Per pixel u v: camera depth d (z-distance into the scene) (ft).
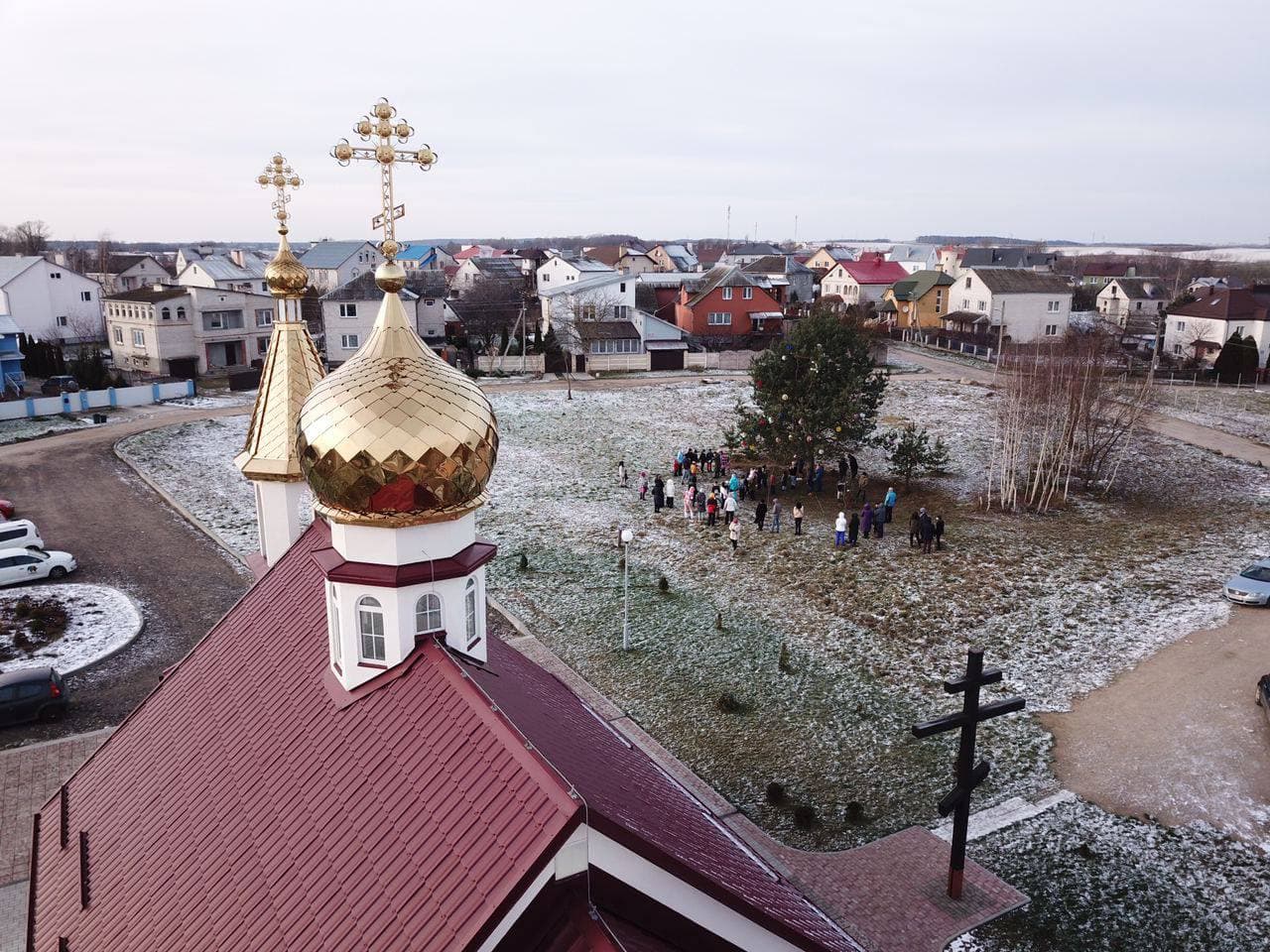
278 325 57.88
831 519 126.41
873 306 332.39
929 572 104.78
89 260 497.05
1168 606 94.38
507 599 98.63
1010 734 71.72
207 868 34.58
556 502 133.28
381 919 28.25
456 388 37.42
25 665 82.69
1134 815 61.46
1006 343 266.36
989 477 133.69
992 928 51.98
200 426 176.45
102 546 114.21
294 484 57.93
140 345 238.07
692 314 272.72
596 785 32.78
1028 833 60.03
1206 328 273.33
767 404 136.98
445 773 31.68
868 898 54.19
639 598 98.99
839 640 88.84
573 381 225.97
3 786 65.00
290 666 42.34
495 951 26.71
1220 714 73.15
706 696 78.54
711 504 122.11
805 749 70.59
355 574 36.86
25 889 54.60
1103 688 78.23
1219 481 143.33
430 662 36.45
